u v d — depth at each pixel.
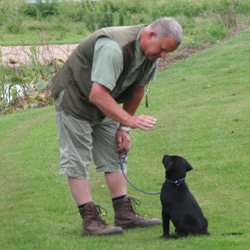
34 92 22.41
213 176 11.20
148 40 7.39
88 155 8.05
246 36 29.23
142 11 46.59
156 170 12.06
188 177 11.24
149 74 8.16
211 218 8.75
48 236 8.25
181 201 7.61
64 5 49.78
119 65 7.38
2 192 11.38
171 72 23.56
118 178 8.56
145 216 9.10
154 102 18.45
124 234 8.20
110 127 8.41
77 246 7.58
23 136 16.61
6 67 27.08
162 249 7.18
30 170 12.92
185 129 15.00
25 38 40.53
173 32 7.28
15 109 21.86
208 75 21.77
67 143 7.92
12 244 8.06
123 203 8.58
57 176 12.28
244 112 15.82
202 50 28.12
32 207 10.12
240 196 9.91
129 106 8.68
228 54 25.02
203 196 10.06
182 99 18.48
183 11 45.66
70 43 36.88
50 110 20.17
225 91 18.75
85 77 7.70
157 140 14.35
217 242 7.21
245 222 8.48
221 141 13.57
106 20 39.53
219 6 43.09
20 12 48.66
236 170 11.41
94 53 7.49
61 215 9.55
